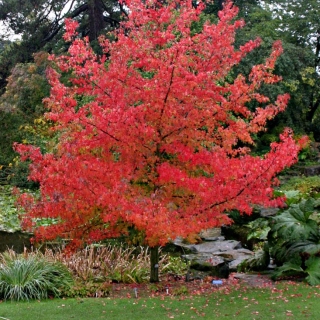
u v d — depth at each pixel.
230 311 5.84
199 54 6.71
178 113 6.50
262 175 6.08
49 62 19.19
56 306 6.33
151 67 6.47
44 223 11.36
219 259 8.44
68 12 24.89
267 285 7.10
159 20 6.55
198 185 6.17
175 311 5.94
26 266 7.27
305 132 21.66
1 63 25.53
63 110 6.66
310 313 5.63
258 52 18.67
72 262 8.32
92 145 6.42
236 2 25.03
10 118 18.59
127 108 6.48
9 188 16.86
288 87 19.78
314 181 16.69
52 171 6.31
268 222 8.14
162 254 9.99
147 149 6.65
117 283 8.06
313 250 7.29
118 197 6.09
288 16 23.83
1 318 5.79
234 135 6.77
